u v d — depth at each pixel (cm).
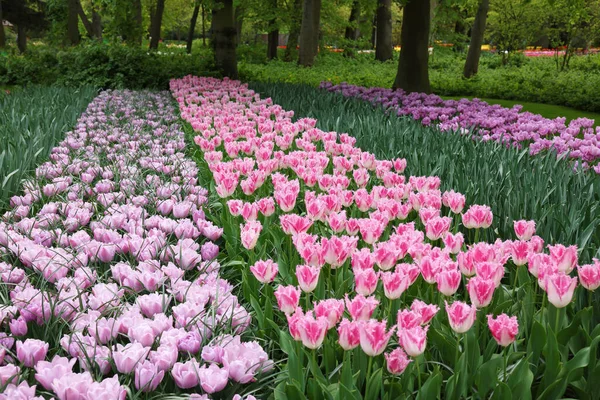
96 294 264
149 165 542
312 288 227
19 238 333
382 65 2697
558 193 418
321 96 1087
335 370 216
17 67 1717
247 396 206
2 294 262
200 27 6225
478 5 2142
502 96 1809
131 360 203
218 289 274
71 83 1525
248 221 308
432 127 755
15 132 614
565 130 748
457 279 214
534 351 232
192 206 410
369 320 207
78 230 378
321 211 327
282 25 3033
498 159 544
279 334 252
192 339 222
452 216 404
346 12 4516
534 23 2466
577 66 2470
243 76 1836
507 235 366
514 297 291
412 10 1384
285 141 555
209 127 693
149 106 1049
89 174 490
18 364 225
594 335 237
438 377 202
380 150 591
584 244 312
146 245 324
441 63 2775
